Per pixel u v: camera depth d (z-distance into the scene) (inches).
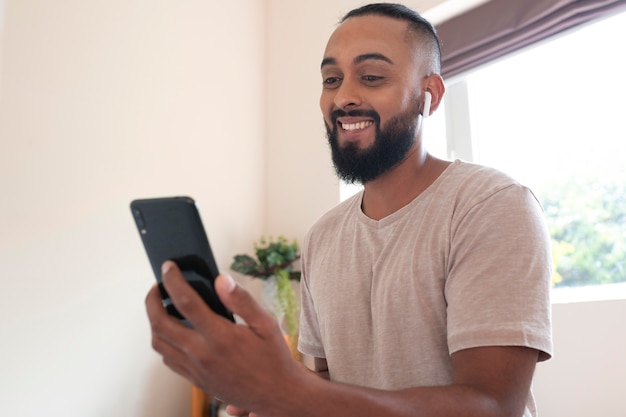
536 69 66.9
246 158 84.7
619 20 59.8
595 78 61.4
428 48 36.3
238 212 81.6
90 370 60.2
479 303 25.3
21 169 57.3
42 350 56.3
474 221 28.1
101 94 66.0
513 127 68.1
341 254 35.9
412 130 34.5
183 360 18.1
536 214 27.8
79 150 62.7
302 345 40.4
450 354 26.1
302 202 81.3
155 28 74.0
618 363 48.9
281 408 18.2
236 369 17.3
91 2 66.6
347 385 20.1
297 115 84.7
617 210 57.4
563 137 63.2
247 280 80.4
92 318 61.1
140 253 67.4
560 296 57.3
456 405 21.5
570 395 51.1
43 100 60.1
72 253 60.3
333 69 35.8
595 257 58.4
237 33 87.2
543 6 60.4
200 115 78.3
